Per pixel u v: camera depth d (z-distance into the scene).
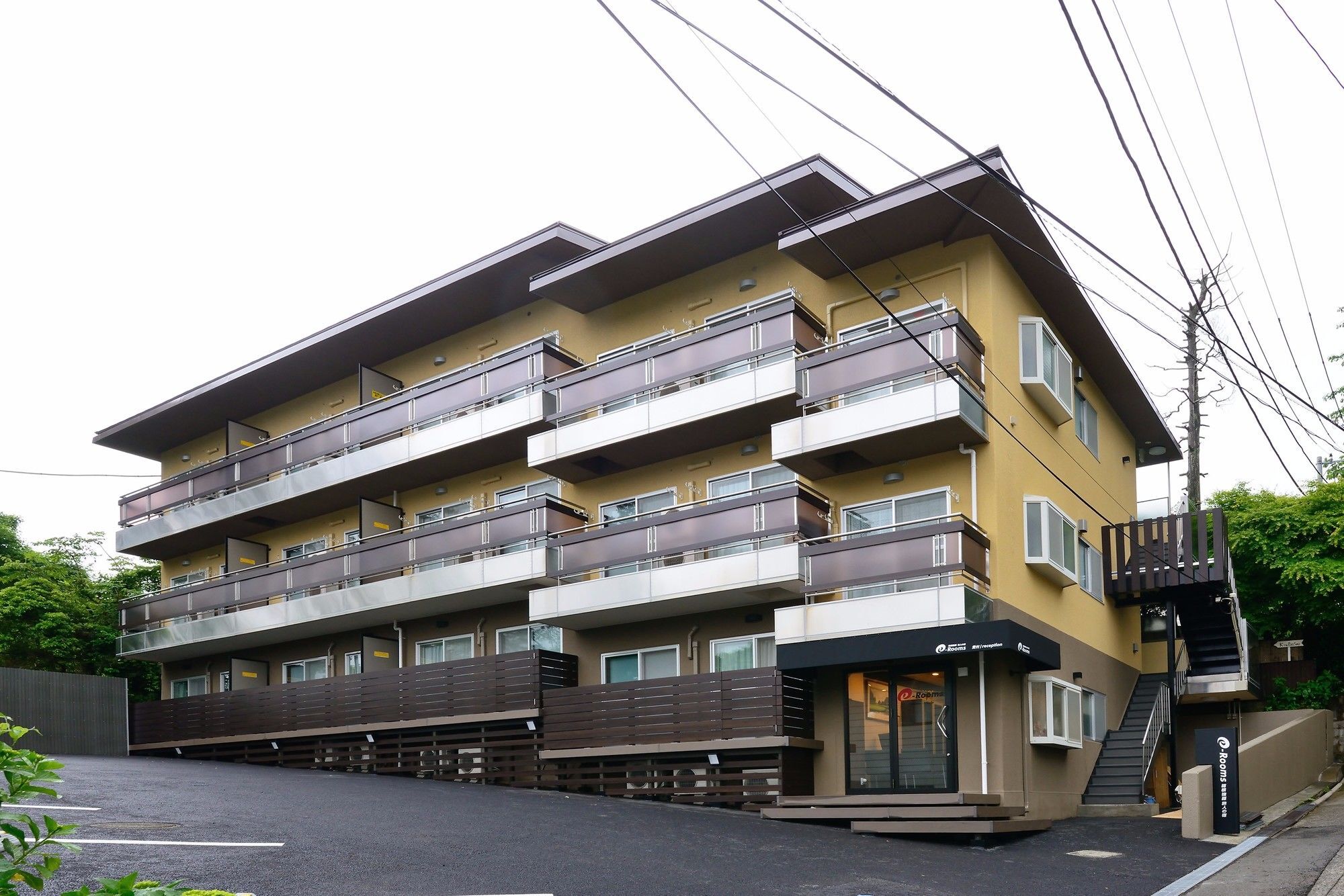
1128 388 25.23
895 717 18.27
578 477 23.20
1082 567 21.95
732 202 20.25
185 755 28.48
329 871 10.95
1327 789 20.88
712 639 20.73
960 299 19.30
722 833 15.02
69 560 38.69
